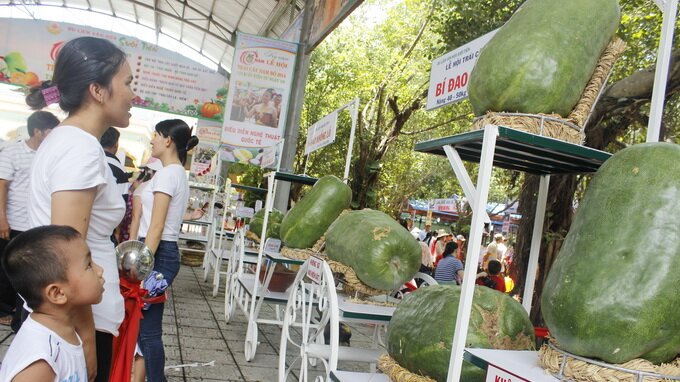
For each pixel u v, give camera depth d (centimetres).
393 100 1162
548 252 389
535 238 236
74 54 184
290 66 1026
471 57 297
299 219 409
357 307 310
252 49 1020
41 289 159
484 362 165
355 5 714
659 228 142
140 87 1697
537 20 189
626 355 142
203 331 541
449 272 746
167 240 317
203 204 1158
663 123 420
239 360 461
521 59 183
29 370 154
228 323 583
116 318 204
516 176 590
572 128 187
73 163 176
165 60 1712
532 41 184
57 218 173
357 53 1608
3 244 406
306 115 1677
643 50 484
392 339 226
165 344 480
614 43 201
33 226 182
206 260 848
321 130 483
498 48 191
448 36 663
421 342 208
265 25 1591
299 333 581
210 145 1702
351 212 357
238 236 594
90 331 183
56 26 1719
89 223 186
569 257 154
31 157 409
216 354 470
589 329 142
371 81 1431
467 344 200
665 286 139
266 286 460
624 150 160
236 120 1011
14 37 1700
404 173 1747
